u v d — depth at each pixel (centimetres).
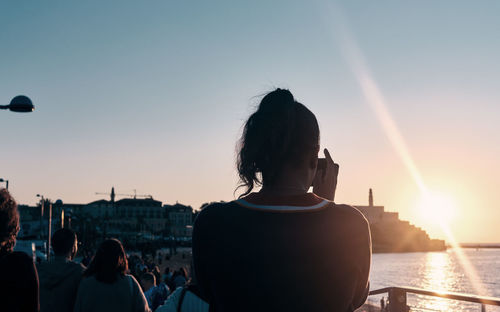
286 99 177
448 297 396
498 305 360
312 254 155
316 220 159
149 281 905
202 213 172
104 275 428
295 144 170
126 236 15462
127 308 433
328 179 185
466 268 15712
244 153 175
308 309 155
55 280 439
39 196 4800
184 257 11750
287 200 165
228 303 160
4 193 222
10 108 1523
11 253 210
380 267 15950
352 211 167
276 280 154
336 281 156
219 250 161
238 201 170
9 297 199
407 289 432
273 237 157
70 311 443
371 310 467
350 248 158
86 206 19762
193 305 191
